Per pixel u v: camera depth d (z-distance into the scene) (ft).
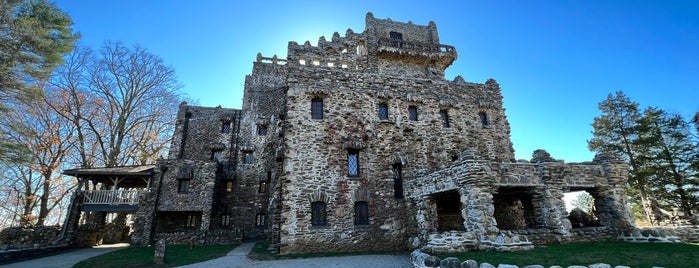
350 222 51.65
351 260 41.09
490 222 38.52
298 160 53.47
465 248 37.29
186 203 73.72
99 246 69.00
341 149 55.93
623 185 45.93
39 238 63.87
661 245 34.45
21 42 58.23
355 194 53.52
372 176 55.52
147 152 108.58
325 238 49.88
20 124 65.36
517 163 43.21
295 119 56.34
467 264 25.77
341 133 57.16
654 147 89.92
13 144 61.87
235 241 69.15
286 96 59.82
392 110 62.03
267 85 103.65
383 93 62.49
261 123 95.61
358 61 82.79
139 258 46.29
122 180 78.69
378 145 58.18
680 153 87.35
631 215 44.04
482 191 39.65
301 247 48.73
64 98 94.22
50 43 60.64
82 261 44.65
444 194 48.70
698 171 83.35
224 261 43.11
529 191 44.70
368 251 49.62
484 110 69.21
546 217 41.78
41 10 60.80
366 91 62.03
